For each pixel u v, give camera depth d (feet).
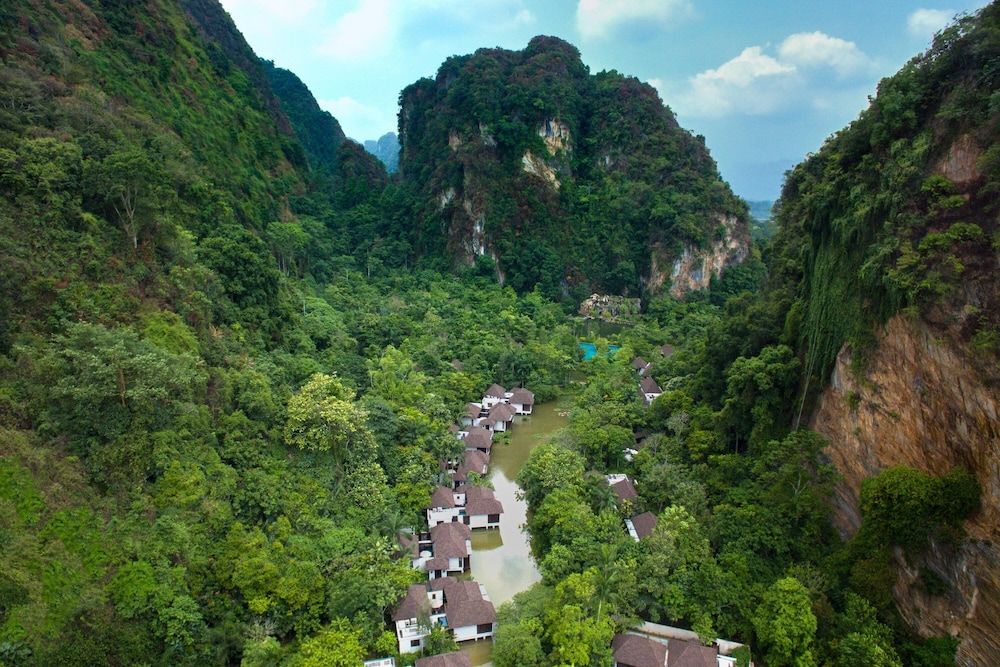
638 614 129.80
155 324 148.77
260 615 118.52
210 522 126.11
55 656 94.68
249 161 360.28
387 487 163.94
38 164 149.79
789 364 159.53
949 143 117.50
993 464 101.45
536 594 131.34
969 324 104.78
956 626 106.83
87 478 116.47
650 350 339.98
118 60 270.26
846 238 140.36
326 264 378.53
